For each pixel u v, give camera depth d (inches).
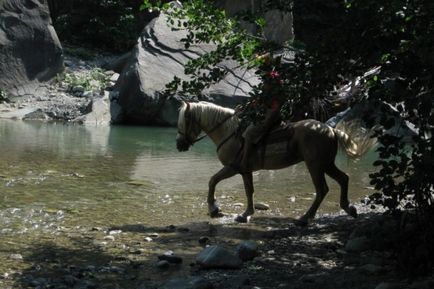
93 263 286.5
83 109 855.1
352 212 382.3
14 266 276.5
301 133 370.0
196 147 676.7
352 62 244.5
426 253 247.6
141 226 359.3
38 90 908.0
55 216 371.9
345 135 375.2
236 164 379.2
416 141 216.5
